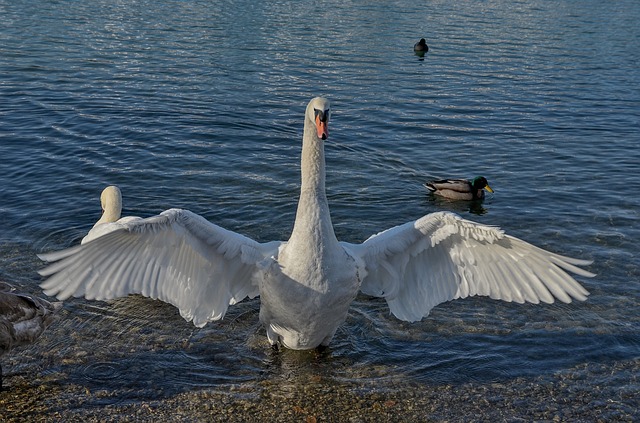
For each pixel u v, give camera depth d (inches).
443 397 335.0
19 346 358.9
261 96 848.9
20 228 485.1
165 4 1497.3
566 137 761.6
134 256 296.0
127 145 652.7
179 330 384.5
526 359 365.1
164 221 293.4
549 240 497.7
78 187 557.9
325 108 308.5
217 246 316.8
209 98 823.7
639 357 366.9
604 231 514.9
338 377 348.2
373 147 700.0
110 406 320.5
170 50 1070.4
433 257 336.5
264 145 676.7
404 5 1731.1
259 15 1456.7
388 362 361.7
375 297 424.5
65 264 276.2
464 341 380.8
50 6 1369.3
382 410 324.8
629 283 437.1
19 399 322.0
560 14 1670.8
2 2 1375.5
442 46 1242.6
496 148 717.3
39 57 966.4
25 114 720.3
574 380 348.8
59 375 341.4
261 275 323.0
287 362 358.9
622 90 980.6
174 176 589.3
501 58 1166.3
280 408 324.2
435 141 730.8
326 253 311.9
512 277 318.7
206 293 328.8
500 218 542.6
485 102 892.0
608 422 318.3
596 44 1317.7
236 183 580.1
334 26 1390.3
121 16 1326.3
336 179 612.1
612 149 722.8
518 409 327.0
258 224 508.4
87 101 776.9
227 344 373.4
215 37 1201.4
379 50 1185.4
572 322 398.3
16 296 327.0
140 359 356.8
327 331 342.6
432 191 589.6
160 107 772.6
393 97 892.0
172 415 316.5
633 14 1696.6
